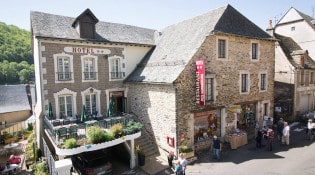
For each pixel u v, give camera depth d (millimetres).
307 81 21219
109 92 15781
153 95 13758
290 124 18766
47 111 13305
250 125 16594
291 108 19844
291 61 19906
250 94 16141
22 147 16078
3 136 17969
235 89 15125
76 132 10734
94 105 15281
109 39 15516
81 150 9703
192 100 12820
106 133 10625
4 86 27875
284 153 12414
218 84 14070
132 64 16859
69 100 14250
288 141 13719
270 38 16766
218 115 14523
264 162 11336
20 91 28516
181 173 9469
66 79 13883
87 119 13484
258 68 16562
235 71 15039
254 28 16469
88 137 10375
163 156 13125
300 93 20375
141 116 15031
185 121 12531
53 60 13352
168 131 12664
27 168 12391
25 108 26844
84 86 14562
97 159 10414
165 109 12789
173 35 17125
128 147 12281
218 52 14055
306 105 21891
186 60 12688
